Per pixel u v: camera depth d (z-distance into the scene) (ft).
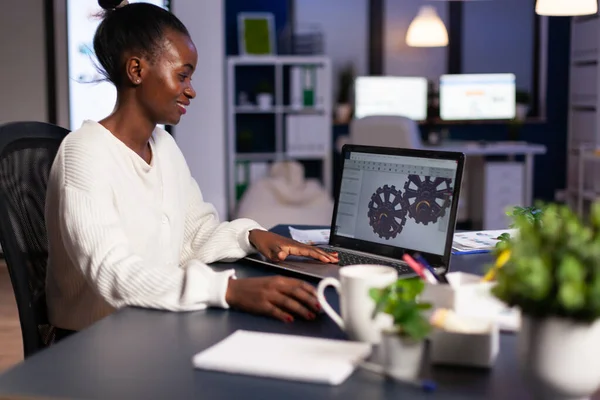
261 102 21.66
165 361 3.79
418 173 5.71
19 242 5.36
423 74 23.52
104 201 5.13
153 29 5.40
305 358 3.69
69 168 5.17
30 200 5.61
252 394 3.37
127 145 5.57
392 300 3.47
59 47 17.40
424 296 4.27
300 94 21.42
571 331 3.08
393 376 3.49
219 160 19.07
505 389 3.41
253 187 19.62
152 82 5.44
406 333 3.46
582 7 11.37
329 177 21.63
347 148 6.28
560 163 23.76
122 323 4.40
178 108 5.57
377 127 16.15
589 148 20.38
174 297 4.64
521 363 3.24
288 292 4.56
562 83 23.44
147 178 5.58
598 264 2.96
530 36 23.49
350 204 6.17
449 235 5.41
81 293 5.45
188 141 18.95
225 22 22.36
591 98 21.36
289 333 4.25
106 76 5.62
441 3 23.31
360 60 23.38
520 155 23.66
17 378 3.57
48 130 5.97
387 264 5.61
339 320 4.11
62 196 5.09
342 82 22.91
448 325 3.77
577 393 3.16
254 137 22.91
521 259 3.06
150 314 4.58
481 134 23.43
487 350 3.63
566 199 23.40
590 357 3.10
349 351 3.80
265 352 3.79
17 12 17.31
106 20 5.51
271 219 18.52
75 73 17.52
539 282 2.97
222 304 4.63
